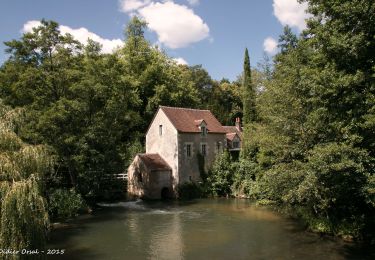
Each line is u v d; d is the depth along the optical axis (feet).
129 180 129.29
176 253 56.24
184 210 96.12
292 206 79.61
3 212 36.99
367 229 58.44
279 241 61.46
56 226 76.33
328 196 61.00
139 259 53.36
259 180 106.93
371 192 44.37
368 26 46.98
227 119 197.57
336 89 48.70
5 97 94.99
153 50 165.78
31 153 45.21
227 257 53.72
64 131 92.07
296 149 63.46
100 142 101.40
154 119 132.57
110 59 107.45
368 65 49.67
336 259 50.72
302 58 73.46
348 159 48.83
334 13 50.42
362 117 44.01
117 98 106.93
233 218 83.30
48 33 94.73
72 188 93.35
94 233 69.77
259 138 78.59
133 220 82.53
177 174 122.42
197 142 130.82
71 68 98.63
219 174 123.54
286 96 64.95
